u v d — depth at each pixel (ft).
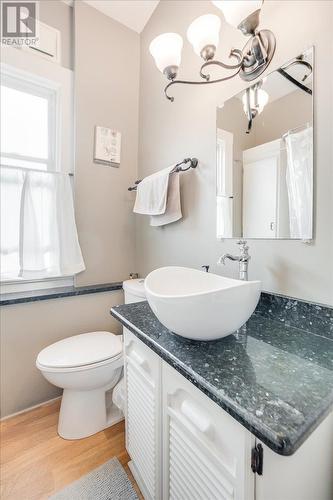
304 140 2.84
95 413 4.27
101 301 5.72
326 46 2.63
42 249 5.03
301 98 2.86
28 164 5.28
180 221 4.80
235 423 1.66
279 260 3.12
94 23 5.58
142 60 6.19
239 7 2.78
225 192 3.84
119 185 6.10
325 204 2.67
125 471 3.56
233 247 3.73
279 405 1.58
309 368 2.05
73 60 5.42
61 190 5.24
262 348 2.39
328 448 2.07
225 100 3.82
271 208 3.20
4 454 3.85
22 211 4.78
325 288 2.69
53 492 3.28
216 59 3.95
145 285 2.95
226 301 2.19
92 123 5.63
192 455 2.11
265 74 3.23
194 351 2.31
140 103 6.26
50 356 4.05
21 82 5.13
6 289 4.98
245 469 1.57
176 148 4.94
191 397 2.15
